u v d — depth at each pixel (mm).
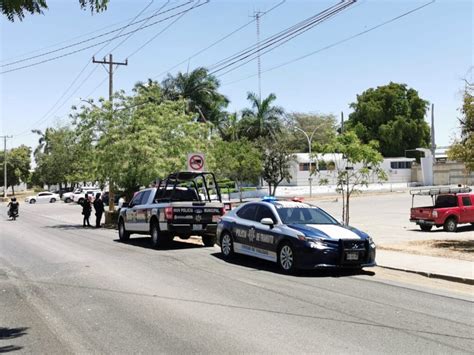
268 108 64312
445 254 14664
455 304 8789
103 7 7043
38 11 6922
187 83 56000
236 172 45219
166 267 12828
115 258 14570
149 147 26547
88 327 7277
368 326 7254
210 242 17656
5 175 86125
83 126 28812
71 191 71438
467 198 22344
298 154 64875
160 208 16859
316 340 6562
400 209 33812
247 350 6156
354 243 11570
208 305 8547
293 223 12492
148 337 6734
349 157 18969
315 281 10898
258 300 8938
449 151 16672
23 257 15094
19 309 8445
